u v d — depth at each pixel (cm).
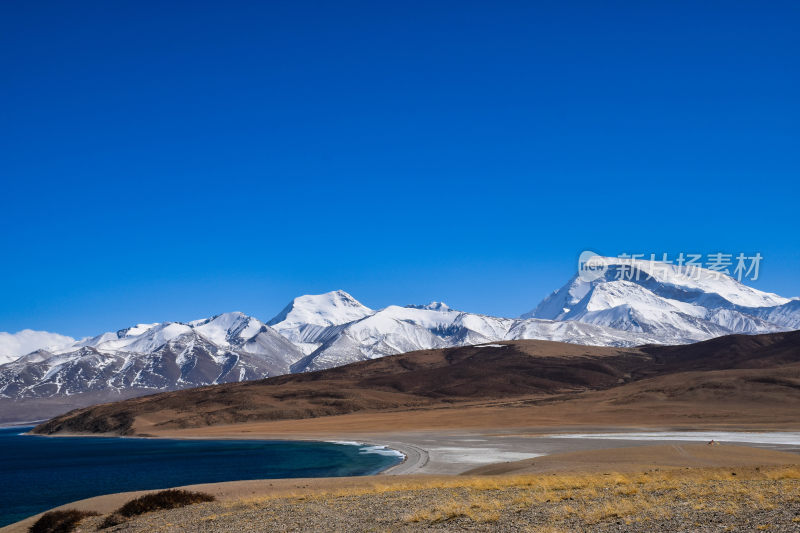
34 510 6706
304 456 11138
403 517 2959
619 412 17262
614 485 3600
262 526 3172
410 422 18675
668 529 2188
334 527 2927
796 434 11225
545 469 6003
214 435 19162
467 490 3966
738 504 2475
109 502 5388
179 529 3431
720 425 13962
